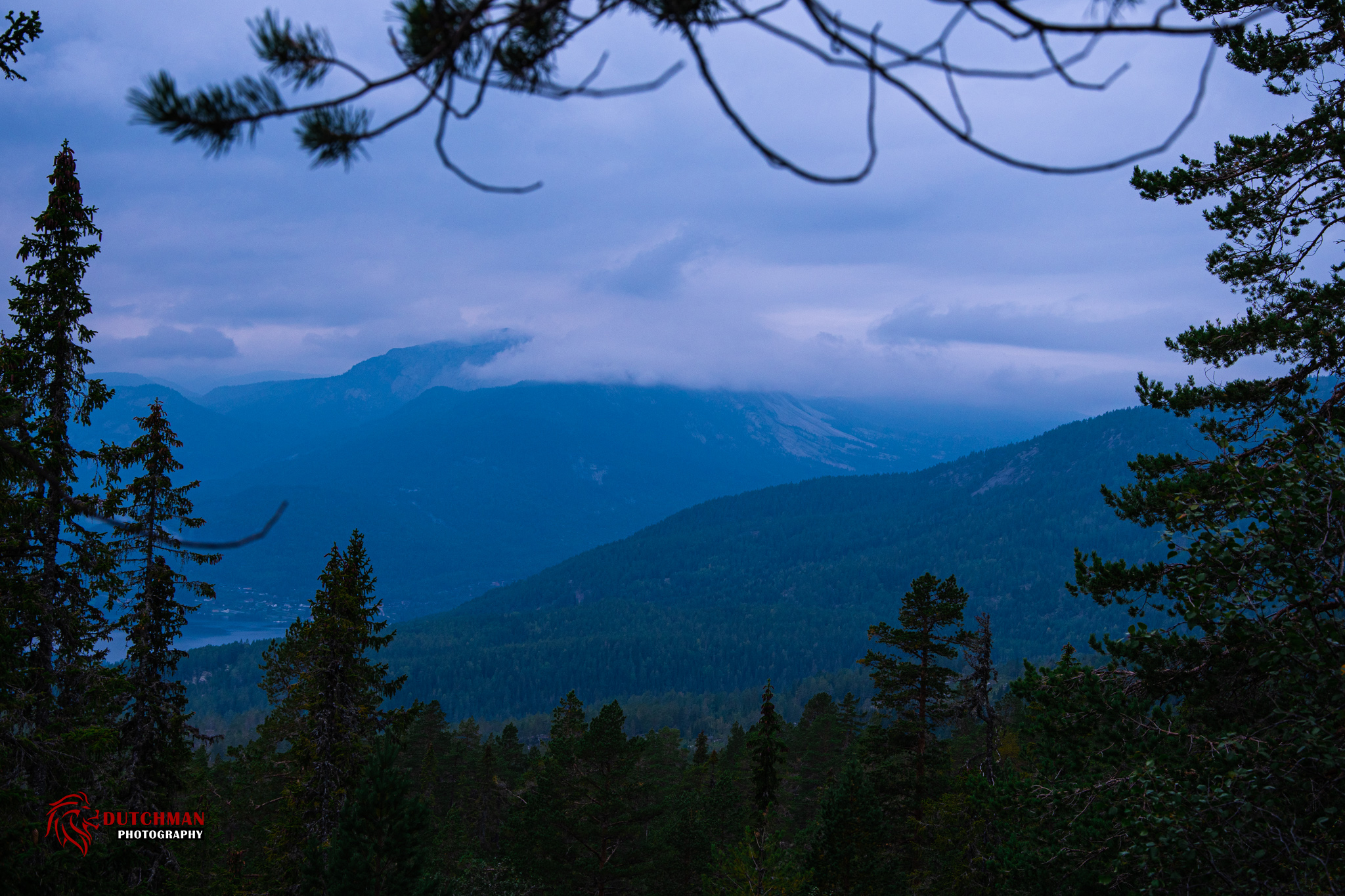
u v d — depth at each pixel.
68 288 14.98
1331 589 8.81
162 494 17.39
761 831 23.69
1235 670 9.92
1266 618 9.18
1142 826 8.88
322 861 18.69
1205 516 9.98
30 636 14.70
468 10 2.20
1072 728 10.83
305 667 23.03
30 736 14.03
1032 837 11.29
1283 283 11.69
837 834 24.23
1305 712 8.76
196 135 2.40
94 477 16.12
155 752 18.25
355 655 23.78
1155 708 10.45
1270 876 8.54
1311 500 9.03
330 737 22.73
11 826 13.13
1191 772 9.20
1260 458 11.02
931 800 26.77
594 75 2.17
